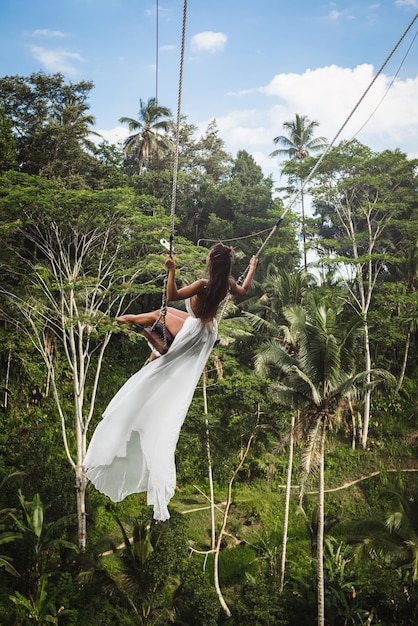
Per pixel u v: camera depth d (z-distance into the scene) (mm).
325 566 28422
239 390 29969
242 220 50125
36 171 42031
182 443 30031
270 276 45375
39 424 38781
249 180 57219
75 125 41781
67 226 29906
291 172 45906
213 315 3568
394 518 26062
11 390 39094
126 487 3406
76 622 24484
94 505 31141
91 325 28578
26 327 36219
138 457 3422
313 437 23781
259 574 31234
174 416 3441
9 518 29047
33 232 30719
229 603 29547
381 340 44062
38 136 41094
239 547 33500
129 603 25250
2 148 39094
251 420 30219
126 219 28891
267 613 25844
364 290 49312
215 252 3529
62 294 28406
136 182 49656
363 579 28828
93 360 42562
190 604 25156
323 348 23578
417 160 43312
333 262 43844
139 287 29078
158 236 29250
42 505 26797
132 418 3436
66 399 40688
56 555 29703
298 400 24594
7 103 43031
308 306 29547
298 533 34969
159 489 3277
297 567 31109
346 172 45969
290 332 28469
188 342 3564
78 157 41125
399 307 46719
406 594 26812
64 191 27375
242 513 36031
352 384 23594
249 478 38312
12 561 26125
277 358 24906
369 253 43781
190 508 35844
